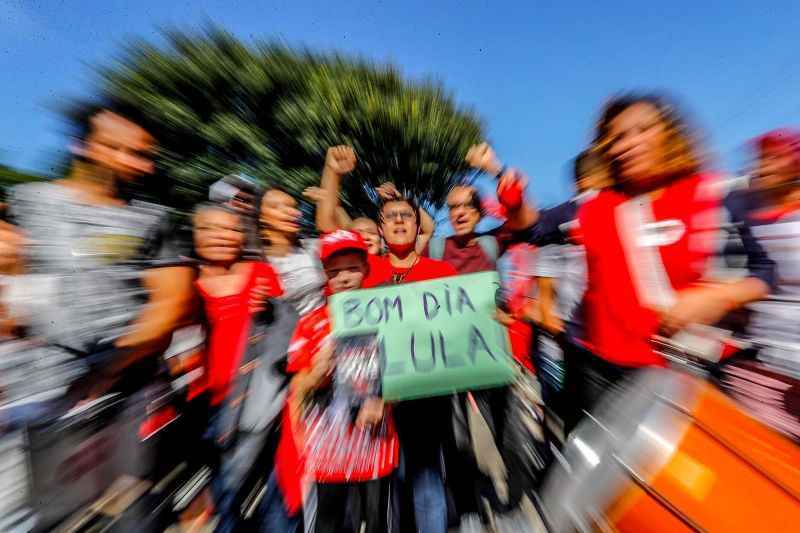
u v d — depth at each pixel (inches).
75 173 79.8
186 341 81.0
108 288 73.7
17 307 72.0
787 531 42.2
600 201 71.9
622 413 53.2
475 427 106.6
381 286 83.0
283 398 79.6
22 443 68.0
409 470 81.5
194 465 79.9
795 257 67.2
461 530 83.4
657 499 45.3
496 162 93.1
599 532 48.4
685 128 67.7
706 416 48.5
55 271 73.9
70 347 71.6
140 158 81.7
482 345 76.8
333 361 77.7
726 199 71.9
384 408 77.8
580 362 76.0
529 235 87.7
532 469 85.8
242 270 83.1
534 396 89.5
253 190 92.0
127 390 71.9
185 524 76.7
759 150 69.8
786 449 47.4
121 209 78.9
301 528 79.8
